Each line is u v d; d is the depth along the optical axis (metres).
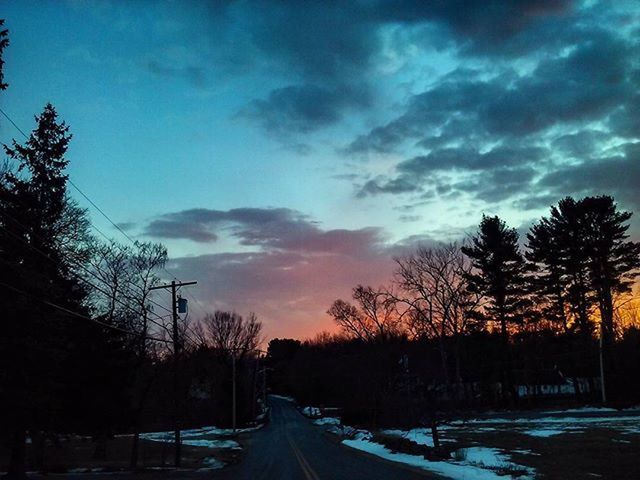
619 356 64.44
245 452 42.00
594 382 72.19
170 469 30.70
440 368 53.34
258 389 137.75
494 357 72.69
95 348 33.09
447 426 50.47
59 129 31.44
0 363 22.62
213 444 52.31
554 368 74.12
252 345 103.19
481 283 69.12
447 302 59.69
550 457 24.44
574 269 66.44
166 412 46.12
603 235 64.75
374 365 66.94
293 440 54.28
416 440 38.06
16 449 25.05
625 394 61.44
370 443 41.38
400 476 20.77
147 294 39.25
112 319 35.72
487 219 70.62
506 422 50.44
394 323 67.62
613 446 27.05
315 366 138.62
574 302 66.62
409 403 54.75
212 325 98.31
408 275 61.41
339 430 67.44
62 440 45.06
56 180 30.25
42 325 23.89
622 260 63.62
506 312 69.75
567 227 66.56
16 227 25.80
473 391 77.12
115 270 39.03
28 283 23.31
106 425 33.41
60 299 30.20
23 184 27.58
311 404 135.25
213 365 90.25
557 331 70.19
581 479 17.97
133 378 36.03
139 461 37.03
